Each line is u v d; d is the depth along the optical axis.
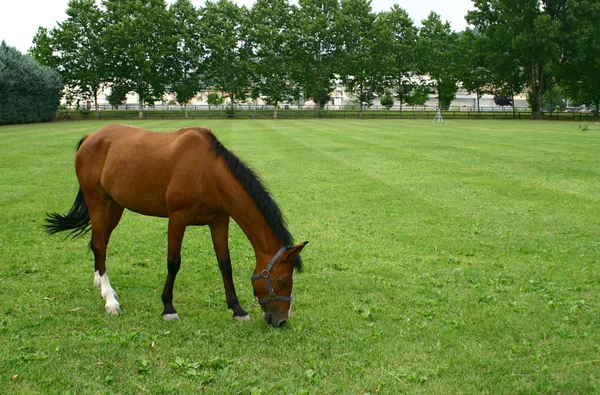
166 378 3.87
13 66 43.72
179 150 4.88
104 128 5.67
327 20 64.12
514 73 59.62
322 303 5.45
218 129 34.84
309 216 9.62
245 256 7.16
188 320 4.99
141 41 57.28
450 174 14.38
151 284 6.06
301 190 12.20
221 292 5.79
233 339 4.54
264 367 4.04
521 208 10.16
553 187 12.27
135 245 7.66
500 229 8.62
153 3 58.31
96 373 3.92
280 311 4.57
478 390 3.71
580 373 3.92
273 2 63.00
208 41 59.31
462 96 101.81
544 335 4.60
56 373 3.90
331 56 65.00
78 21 56.44
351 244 7.73
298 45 63.88
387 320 4.96
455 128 36.50
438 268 6.61
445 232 8.43
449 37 65.00
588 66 56.16
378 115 66.19
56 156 18.66
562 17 54.50
